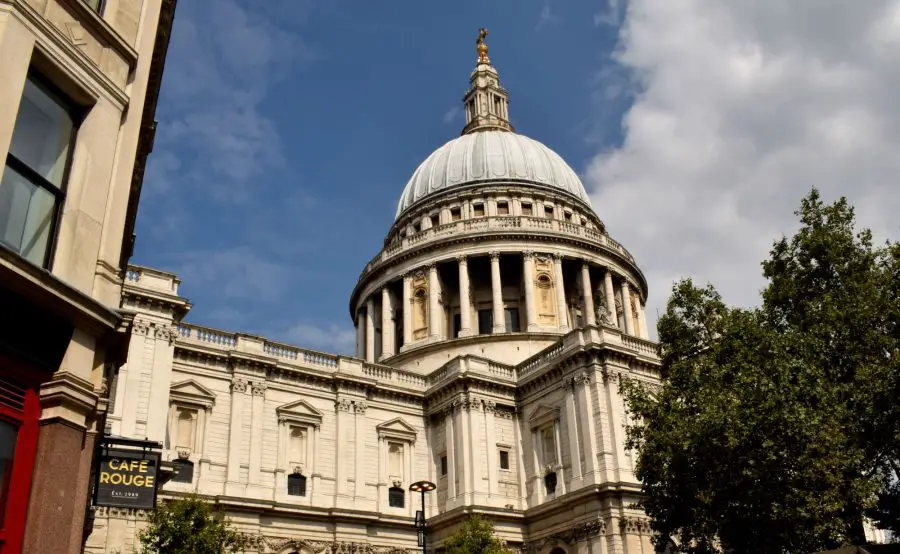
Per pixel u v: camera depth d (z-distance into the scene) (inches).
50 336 681.6
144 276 1998.0
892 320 1448.1
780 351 1348.4
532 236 3159.5
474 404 2407.7
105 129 786.2
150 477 924.6
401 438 2452.0
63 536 652.7
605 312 3159.5
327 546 2176.4
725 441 1284.4
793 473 1224.8
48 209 717.3
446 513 2289.6
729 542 1347.2
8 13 674.2
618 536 2005.4
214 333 2246.6
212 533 1524.4
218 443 2132.1
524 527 2292.1
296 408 2293.3
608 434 2130.9
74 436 687.1
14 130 689.0
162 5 976.9
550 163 3705.7
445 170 3646.7
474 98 4185.5
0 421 639.1
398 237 3590.1
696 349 1576.0
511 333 2923.2
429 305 3107.8
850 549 1055.0
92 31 794.2
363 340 3403.1
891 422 1317.7
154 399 1907.0
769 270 1647.4
